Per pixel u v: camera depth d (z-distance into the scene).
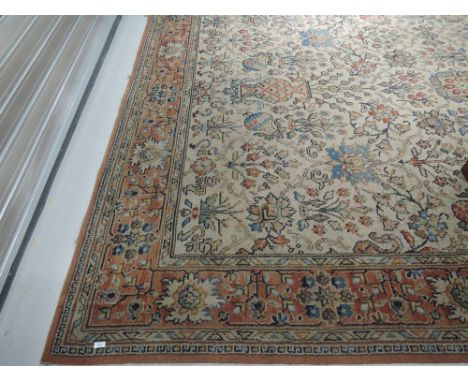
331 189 1.49
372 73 2.00
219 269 1.27
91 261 1.30
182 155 1.64
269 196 1.48
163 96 1.93
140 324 1.15
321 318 1.15
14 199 1.26
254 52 2.19
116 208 1.45
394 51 2.14
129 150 1.67
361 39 2.24
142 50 2.24
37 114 1.42
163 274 1.26
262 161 1.61
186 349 1.10
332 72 2.03
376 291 1.20
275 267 1.27
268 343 1.10
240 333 1.12
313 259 1.29
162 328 1.14
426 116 1.76
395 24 2.34
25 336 1.14
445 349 1.08
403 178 1.51
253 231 1.37
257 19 2.45
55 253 1.35
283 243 1.33
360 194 1.47
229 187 1.51
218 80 2.02
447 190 1.46
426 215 1.39
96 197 1.49
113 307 1.19
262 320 1.15
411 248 1.30
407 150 1.61
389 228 1.36
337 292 1.20
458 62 2.04
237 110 1.84
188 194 1.49
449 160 1.57
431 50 2.13
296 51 2.18
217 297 1.20
